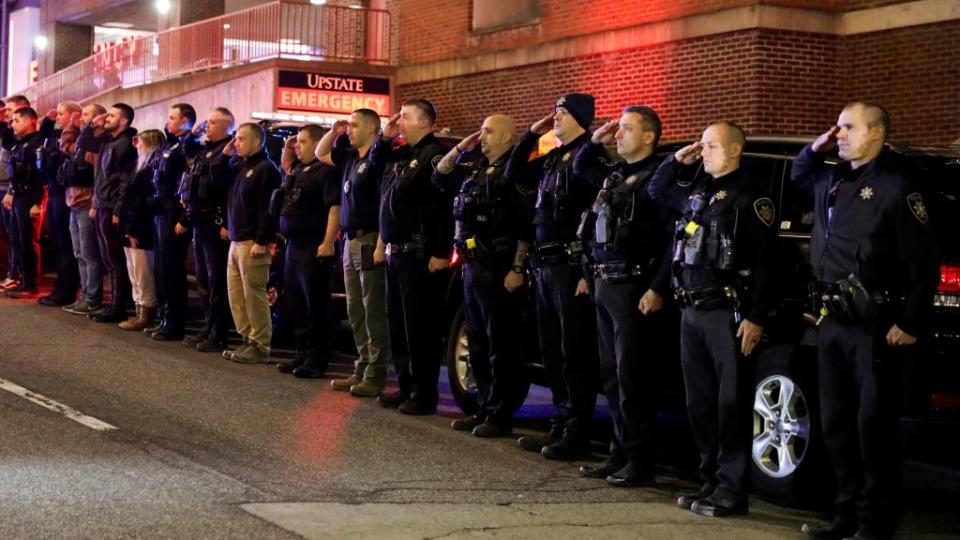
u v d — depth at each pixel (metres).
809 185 6.95
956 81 15.98
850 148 6.48
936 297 7.21
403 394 9.98
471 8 22.25
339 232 11.98
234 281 11.88
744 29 17.14
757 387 7.63
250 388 10.41
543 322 8.61
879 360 6.46
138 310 13.51
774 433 7.52
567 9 20.19
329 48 24.80
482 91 21.98
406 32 23.77
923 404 7.20
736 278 7.01
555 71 20.39
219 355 12.12
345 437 8.72
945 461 9.28
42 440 8.10
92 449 7.90
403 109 9.62
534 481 7.74
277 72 23.33
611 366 7.89
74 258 14.88
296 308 11.30
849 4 17.27
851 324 6.51
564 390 8.65
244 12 25.52
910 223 6.33
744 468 7.12
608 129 7.85
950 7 16.00
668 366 8.32
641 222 7.61
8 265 16.50
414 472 7.79
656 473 8.34
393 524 6.49
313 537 6.16
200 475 7.35
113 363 11.27
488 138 8.91
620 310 7.67
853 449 6.68
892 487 6.55
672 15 18.30
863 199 6.46
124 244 13.38
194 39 27.30
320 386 10.74
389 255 9.69
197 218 12.21
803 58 17.19
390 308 9.88
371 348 10.32
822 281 6.62
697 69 17.89
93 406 9.28
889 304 6.43
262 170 11.59
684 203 7.37
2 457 7.59
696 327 7.15
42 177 15.27
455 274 10.20
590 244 7.83
